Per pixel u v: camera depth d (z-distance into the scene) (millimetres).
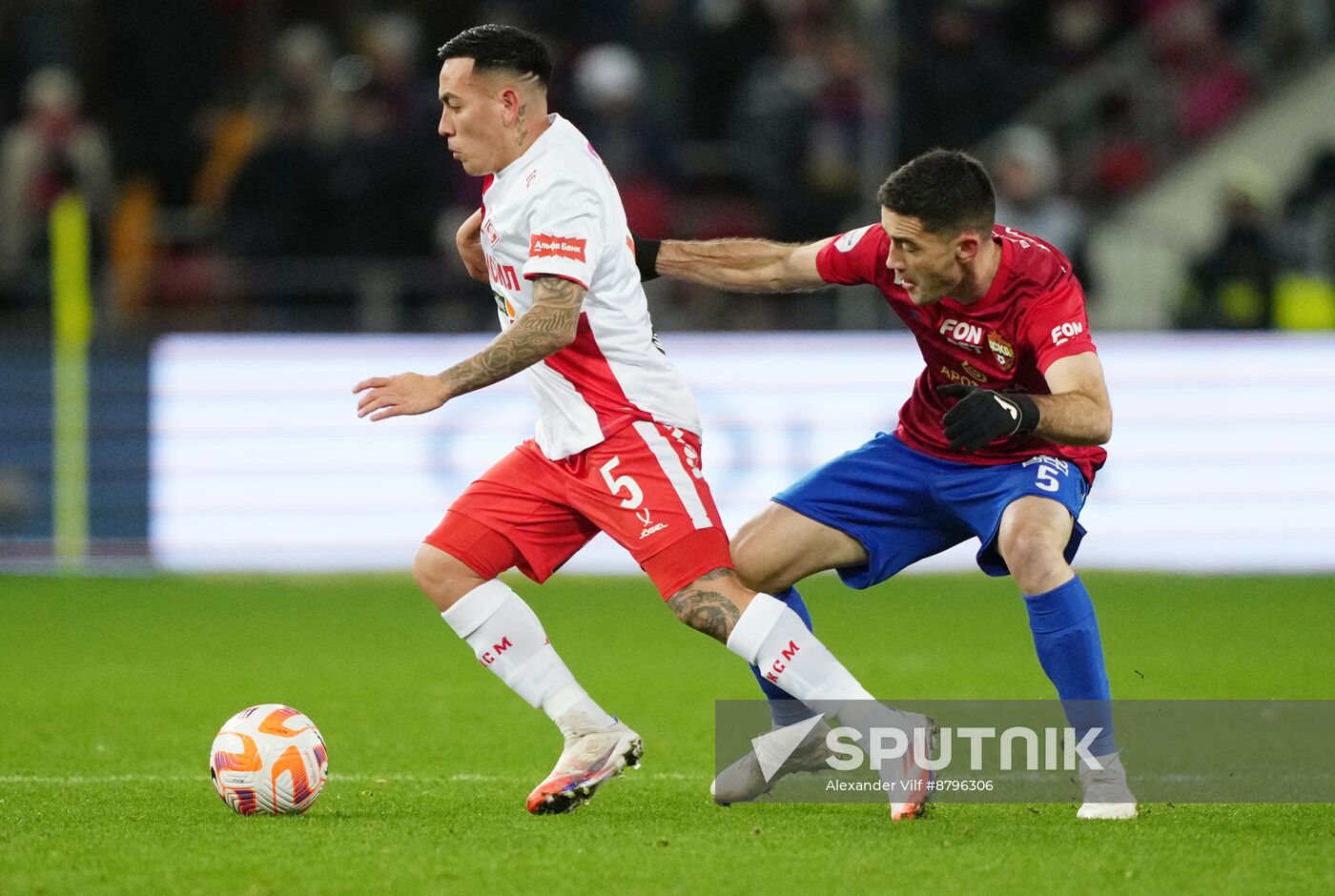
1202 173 60344
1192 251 55938
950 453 19344
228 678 30062
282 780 17953
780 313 52281
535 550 18797
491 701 27688
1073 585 17906
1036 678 29672
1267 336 47344
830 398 47062
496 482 18812
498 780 20859
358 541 46719
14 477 47062
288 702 27531
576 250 17547
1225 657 31984
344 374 46812
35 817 18047
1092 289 51500
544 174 17781
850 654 32844
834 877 15164
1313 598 41000
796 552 19516
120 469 47062
